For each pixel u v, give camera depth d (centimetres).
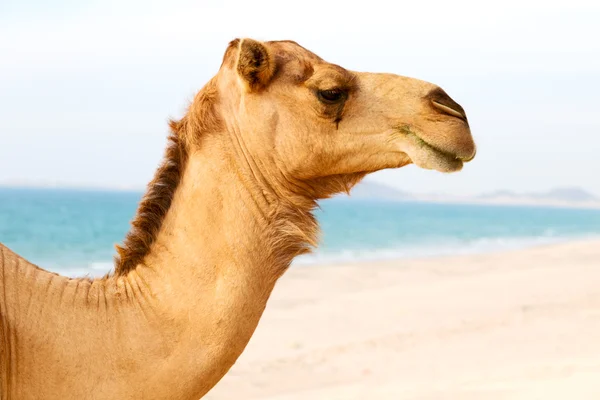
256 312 404
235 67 414
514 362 1032
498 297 1791
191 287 391
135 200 16138
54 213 8750
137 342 382
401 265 2966
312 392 959
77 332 381
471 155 427
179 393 385
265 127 415
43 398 376
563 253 3438
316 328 1464
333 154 423
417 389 898
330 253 4066
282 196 420
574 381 830
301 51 430
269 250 411
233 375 1087
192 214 402
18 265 396
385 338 1312
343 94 421
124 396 379
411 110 426
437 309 1636
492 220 11244
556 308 1526
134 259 405
